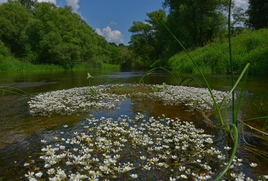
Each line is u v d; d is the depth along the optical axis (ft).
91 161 5.45
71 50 104.78
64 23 117.39
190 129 7.98
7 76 40.91
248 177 4.63
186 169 5.13
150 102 13.53
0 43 91.97
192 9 85.61
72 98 14.35
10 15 107.86
